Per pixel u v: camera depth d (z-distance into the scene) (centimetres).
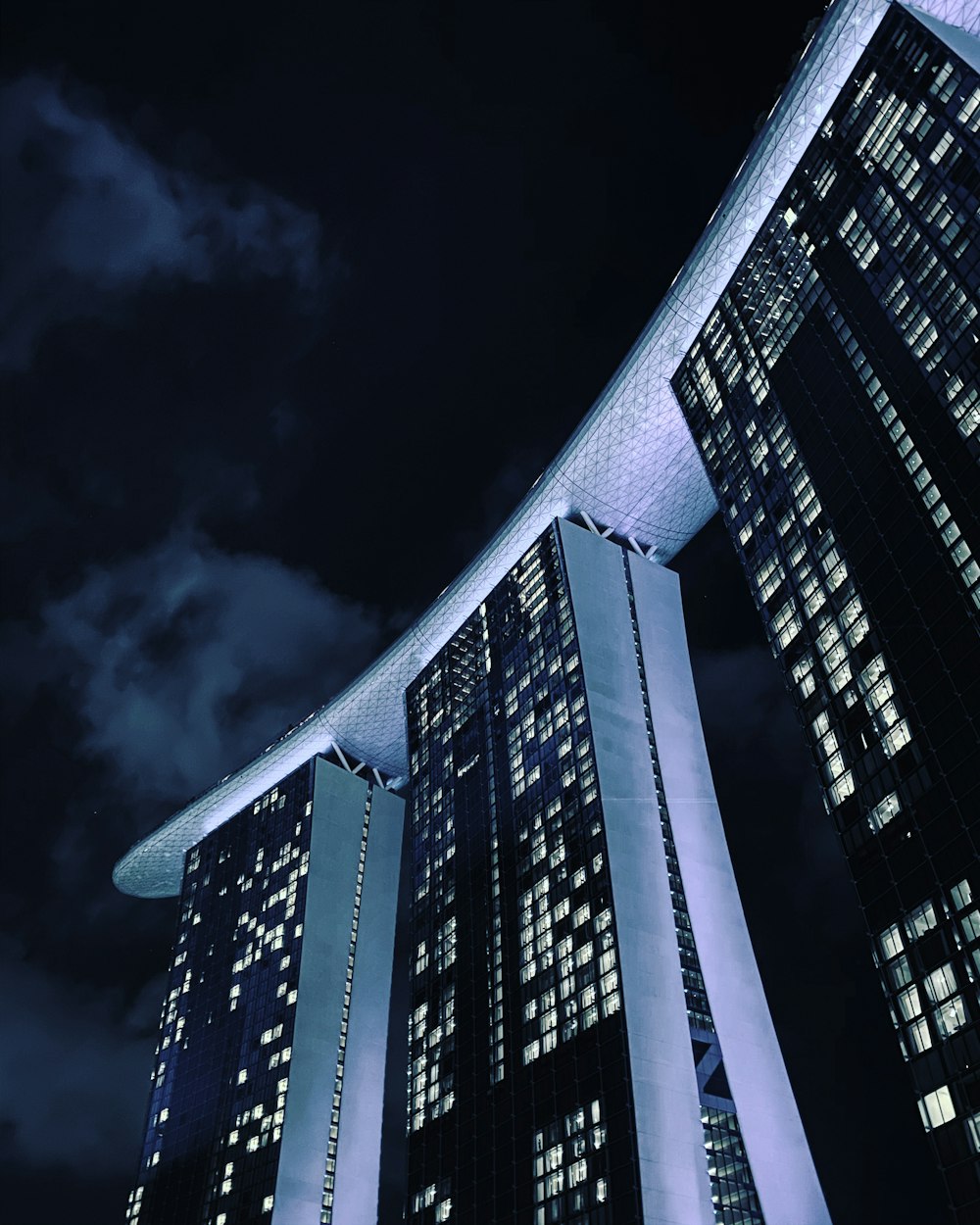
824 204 11512
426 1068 13812
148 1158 18362
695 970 11762
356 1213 16125
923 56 10556
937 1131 7169
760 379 11944
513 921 13425
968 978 7281
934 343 9425
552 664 14850
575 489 15688
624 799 12838
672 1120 10388
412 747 18012
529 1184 11188
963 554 8462
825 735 9381
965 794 7762
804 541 10412
